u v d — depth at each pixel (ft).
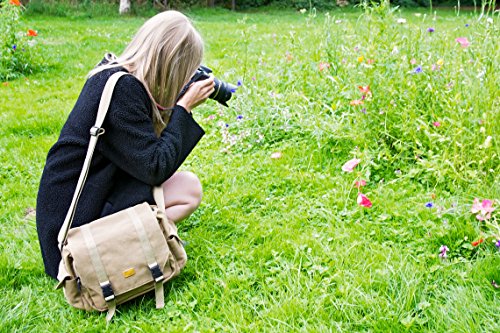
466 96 11.07
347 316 7.37
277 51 24.91
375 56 12.41
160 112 8.54
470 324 6.97
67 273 7.47
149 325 7.63
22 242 9.98
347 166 9.36
